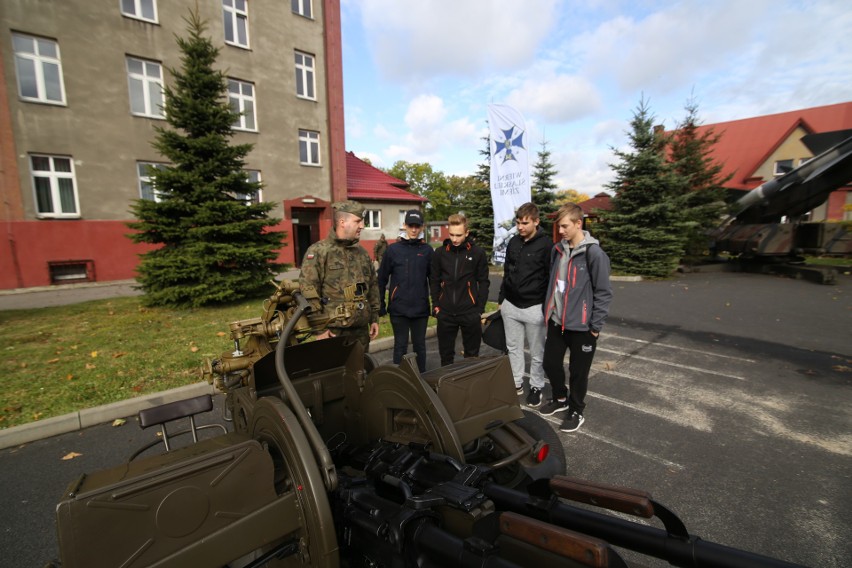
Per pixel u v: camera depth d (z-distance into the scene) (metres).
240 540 1.41
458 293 4.27
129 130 13.33
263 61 16.48
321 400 2.46
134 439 3.68
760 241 13.48
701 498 2.72
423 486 1.80
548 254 3.87
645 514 1.24
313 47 17.95
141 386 4.59
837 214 26.80
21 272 11.80
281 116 17.16
